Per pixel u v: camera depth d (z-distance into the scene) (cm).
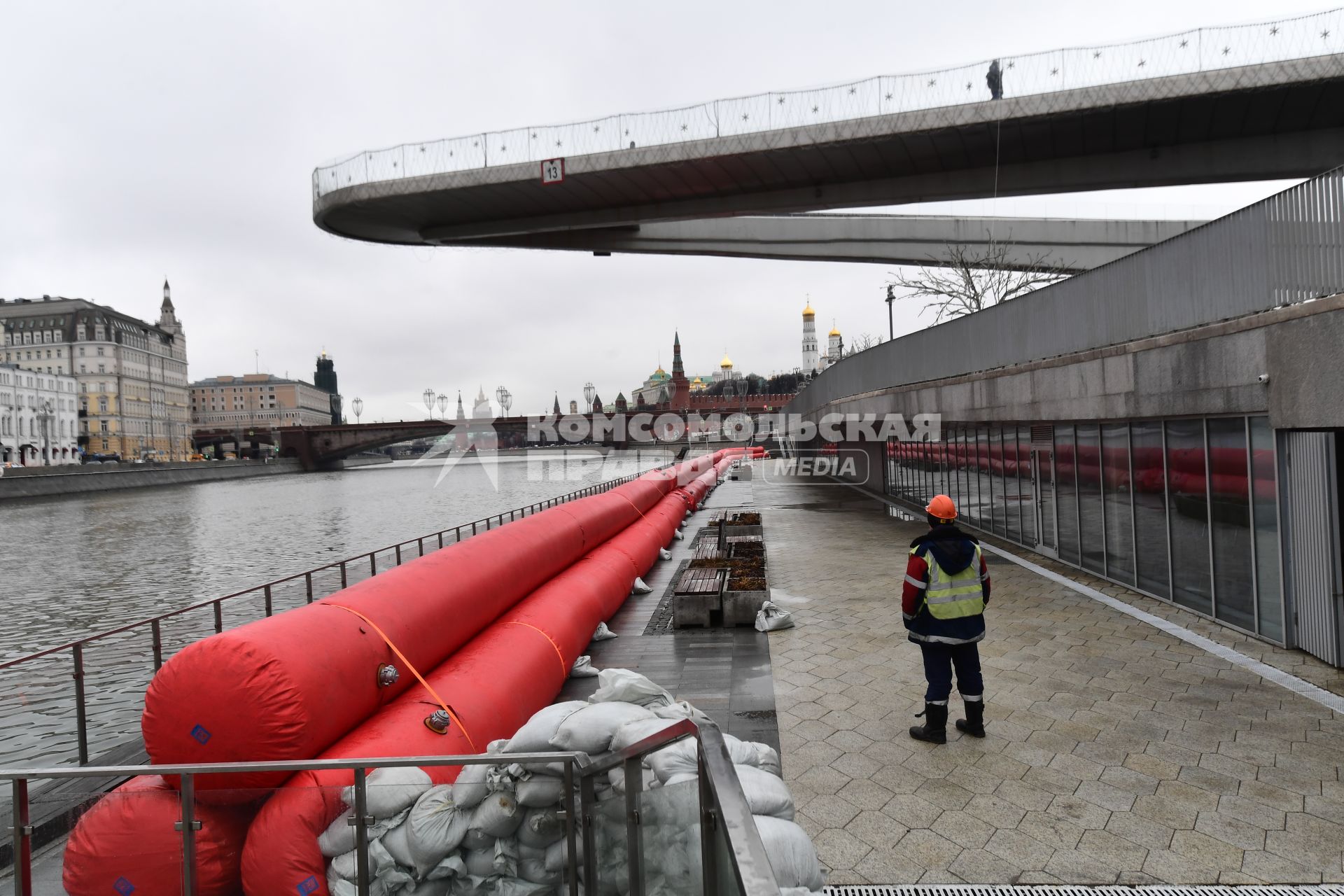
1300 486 737
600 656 884
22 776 329
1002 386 1453
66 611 2277
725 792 218
